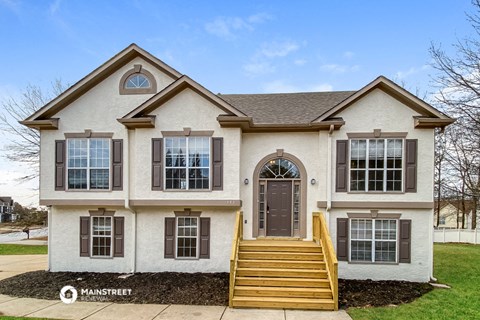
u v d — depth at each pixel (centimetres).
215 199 1105
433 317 728
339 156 1116
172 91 1127
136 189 1134
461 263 1345
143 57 1213
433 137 1085
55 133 1209
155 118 1138
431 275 1073
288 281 879
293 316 747
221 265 1133
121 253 1177
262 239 1168
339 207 1109
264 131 1202
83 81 1185
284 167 1206
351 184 1114
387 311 775
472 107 1580
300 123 1141
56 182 1188
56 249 1205
